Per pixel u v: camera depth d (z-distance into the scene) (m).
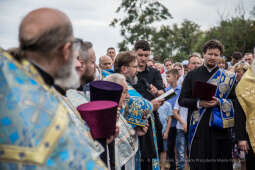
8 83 1.09
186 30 15.75
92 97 2.48
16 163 1.03
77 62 1.94
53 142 1.08
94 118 2.10
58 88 1.88
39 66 1.27
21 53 1.26
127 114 3.43
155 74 4.75
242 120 4.03
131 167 3.28
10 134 1.04
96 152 1.70
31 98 1.09
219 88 4.21
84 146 1.16
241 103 3.99
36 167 1.04
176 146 5.61
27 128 1.05
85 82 2.53
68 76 1.35
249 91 3.96
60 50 1.28
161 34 15.13
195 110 4.28
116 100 2.48
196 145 4.23
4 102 1.06
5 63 1.12
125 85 2.95
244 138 4.02
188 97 4.41
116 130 2.54
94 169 1.14
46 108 1.11
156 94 4.45
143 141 3.72
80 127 1.82
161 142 4.30
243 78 4.05
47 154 1.06
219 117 4.12
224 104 4.10
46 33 1.23
